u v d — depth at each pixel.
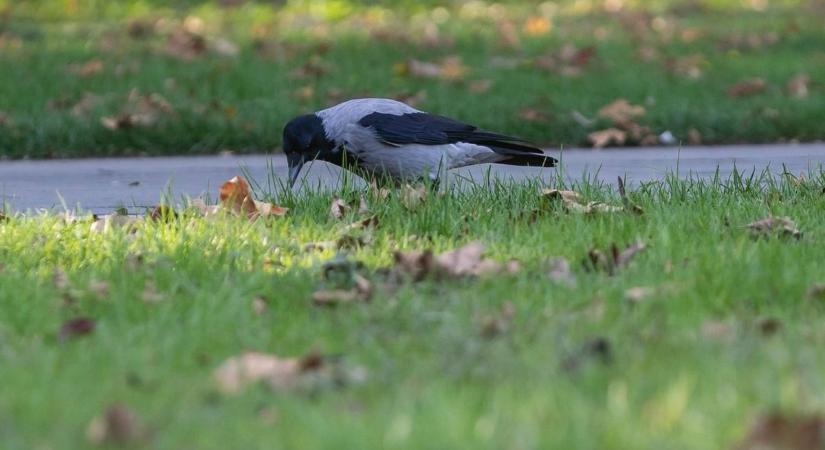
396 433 5.53
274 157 17.95
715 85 22.41
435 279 8.91
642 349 6.84
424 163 13.18
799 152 18.03
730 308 7.96
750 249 9.20
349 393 6.32
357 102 13.52
